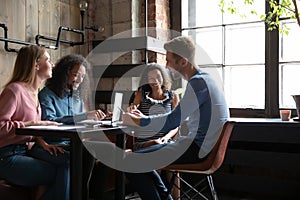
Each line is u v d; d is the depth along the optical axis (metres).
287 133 2.92
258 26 3.44
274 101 3.33
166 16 3.87
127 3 3.76
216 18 3.68
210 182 2.34
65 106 2.60
